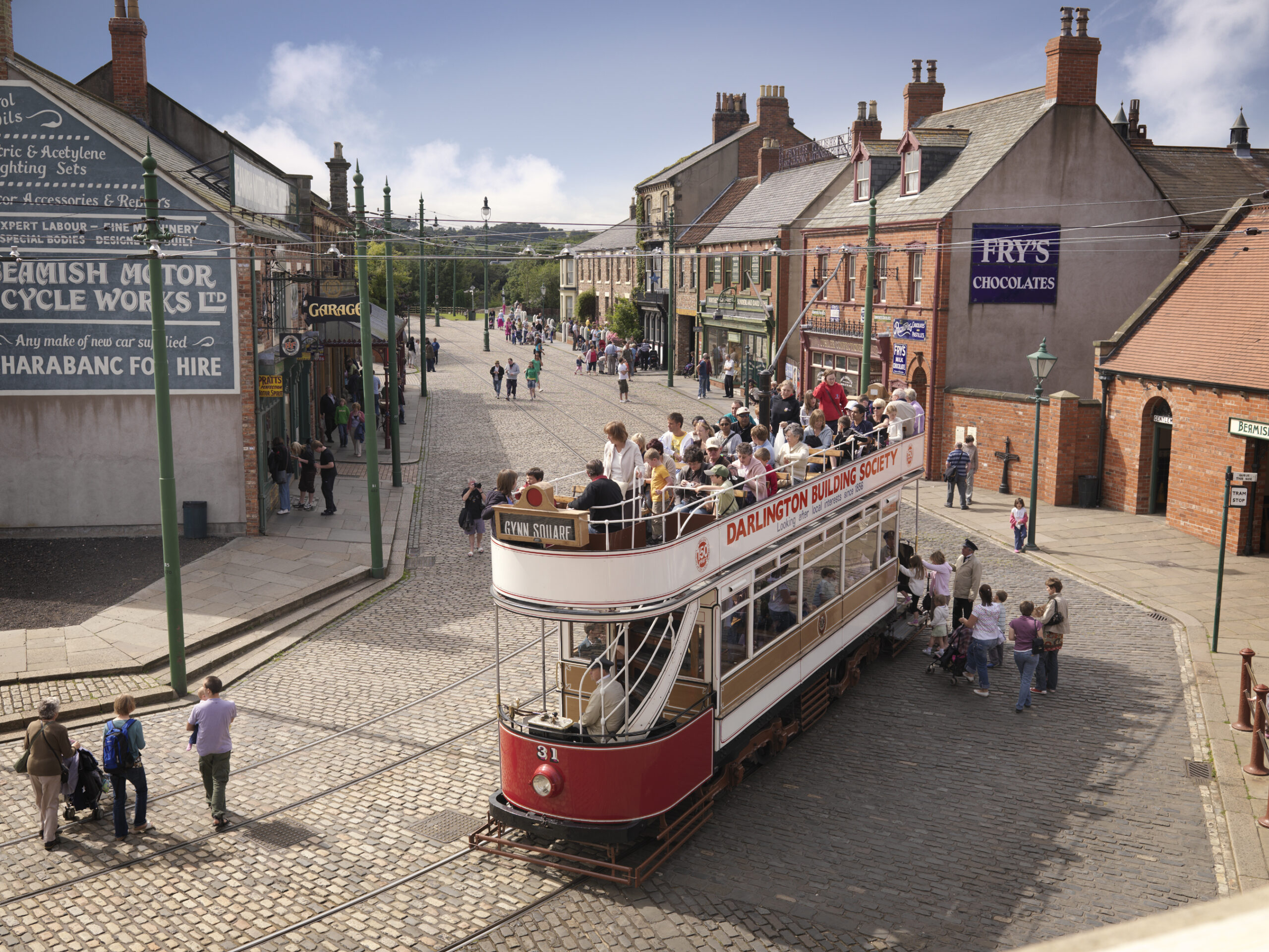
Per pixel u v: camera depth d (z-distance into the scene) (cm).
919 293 3136
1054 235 3012
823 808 1138
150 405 2167
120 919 927
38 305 2116
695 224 5091
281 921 924
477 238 3856
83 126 2077
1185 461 2339
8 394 2131
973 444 2609
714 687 1095
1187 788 1174
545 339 7725
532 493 1027
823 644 1362
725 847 1054
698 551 1050
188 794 1170
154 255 1368
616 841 985
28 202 2084
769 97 5503
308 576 1939
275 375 2217
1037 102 3077
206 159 3102
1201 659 1584
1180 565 2088
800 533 1265
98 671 1468
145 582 1870
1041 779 1204
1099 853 1034
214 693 1087
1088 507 2652
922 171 3206
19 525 2172
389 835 1077
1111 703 1427
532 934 905
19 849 1045
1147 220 3080
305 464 2466
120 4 2978
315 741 1305
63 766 1062
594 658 1122
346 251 4238
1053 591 1459
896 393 1703
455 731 1331
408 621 1764
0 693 1405
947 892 967
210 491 2212
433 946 888
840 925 915
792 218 4097
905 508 2619
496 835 1066
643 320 6181
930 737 1328
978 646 1462
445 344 7312
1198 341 2378
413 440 3466
